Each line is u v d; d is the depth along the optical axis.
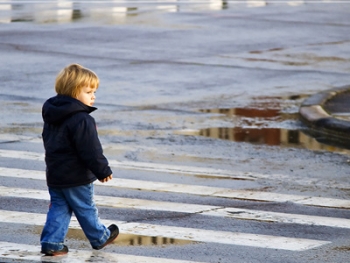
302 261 19.34
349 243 20.98
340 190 26.91
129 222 22.45
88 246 20.14
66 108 17.78
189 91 45.94
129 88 46.19
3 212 23.28
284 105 42.91
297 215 23.66
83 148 17.88
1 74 49.41
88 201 18.69
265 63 57.28
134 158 31.03
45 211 23.52
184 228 21.97
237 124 38.06
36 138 34.25
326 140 35.22
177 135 35.34
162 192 26.11
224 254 19.78
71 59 55.72
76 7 95.75
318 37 73.19
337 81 50.91
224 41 68.12
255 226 22.36
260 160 31.23
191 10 94.56
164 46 63.78
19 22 77.50
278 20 86.00
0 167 29.30
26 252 19.61
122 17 84.38
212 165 30.25
